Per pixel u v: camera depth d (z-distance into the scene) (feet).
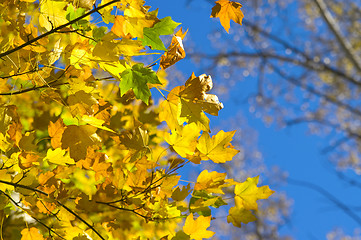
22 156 6.61
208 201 7.05
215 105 6.80
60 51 6.63
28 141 6.64
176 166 7.00
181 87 6.75
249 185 7.11
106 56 6.45
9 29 6.62
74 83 6.64
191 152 6.90
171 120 6.79
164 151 7.26
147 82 6.53
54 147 6.62
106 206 6.88
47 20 6.59
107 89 7.45
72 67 6.66
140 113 7.72
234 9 7.09
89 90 6.68
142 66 6.54
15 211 7.16
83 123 6.57
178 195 6.98
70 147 6.48
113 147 7.23
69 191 6.81
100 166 6.78
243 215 7.13
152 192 6.96
